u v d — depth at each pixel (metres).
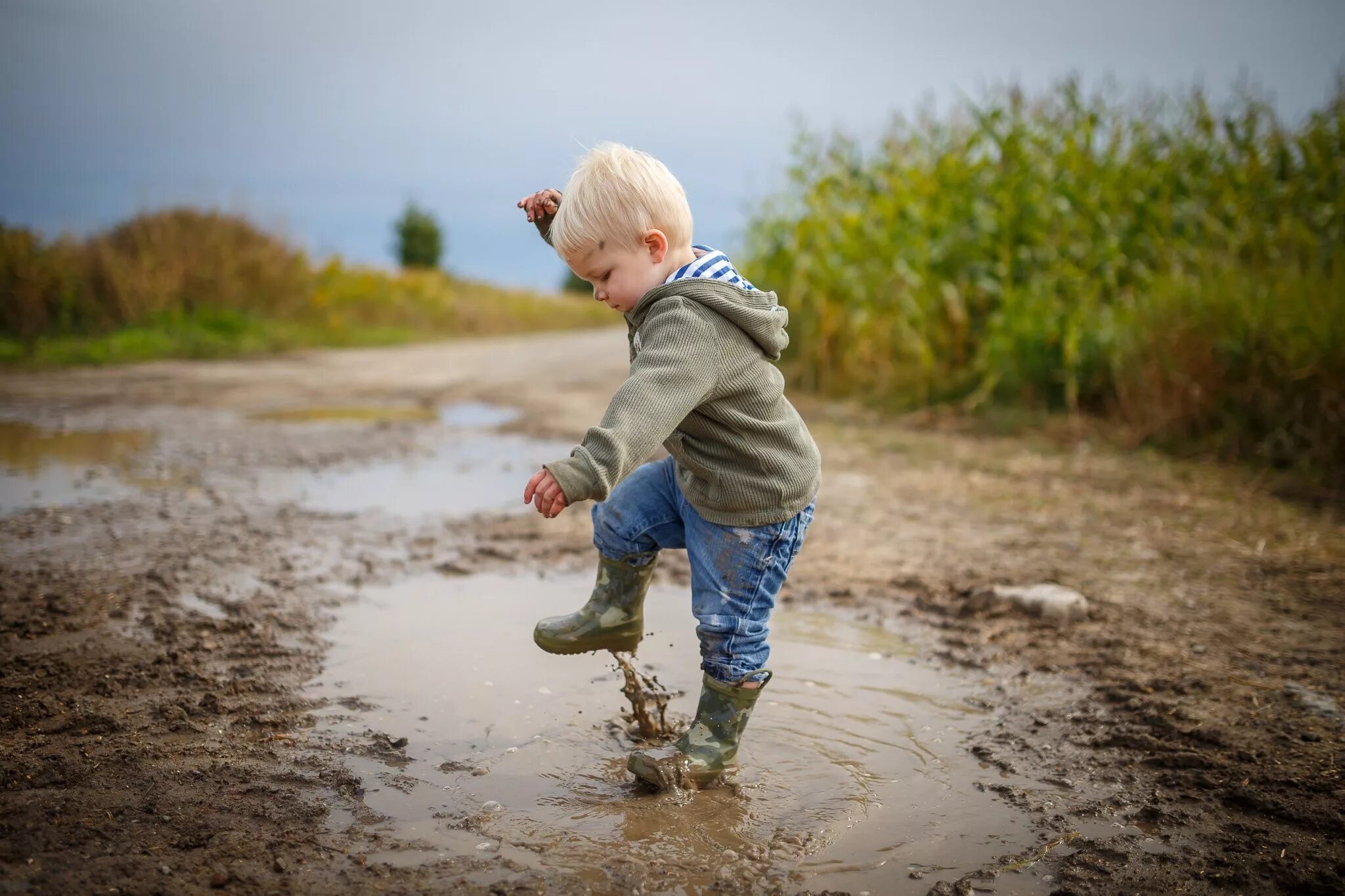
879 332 9.48
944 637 3.36
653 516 2.39
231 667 2.88
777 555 2.24
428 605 3.53
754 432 2.14
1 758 2.26
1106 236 8.32
